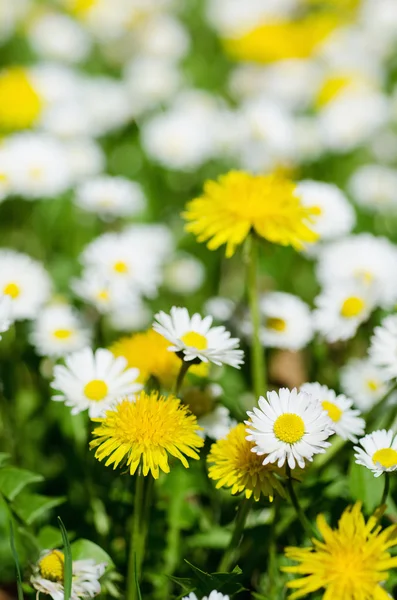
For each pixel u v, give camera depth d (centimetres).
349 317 69
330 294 70
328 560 57
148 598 64
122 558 65
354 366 70
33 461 70
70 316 71
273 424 59
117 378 63
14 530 63
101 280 72
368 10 146
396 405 65
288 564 62
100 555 62
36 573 60
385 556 57
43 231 92
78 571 60
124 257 72
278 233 66
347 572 57
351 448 65
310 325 71
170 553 64
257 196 66
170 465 61
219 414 64
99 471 67
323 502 64
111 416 59
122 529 65
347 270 73
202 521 66
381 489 63
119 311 76
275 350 75
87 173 92
